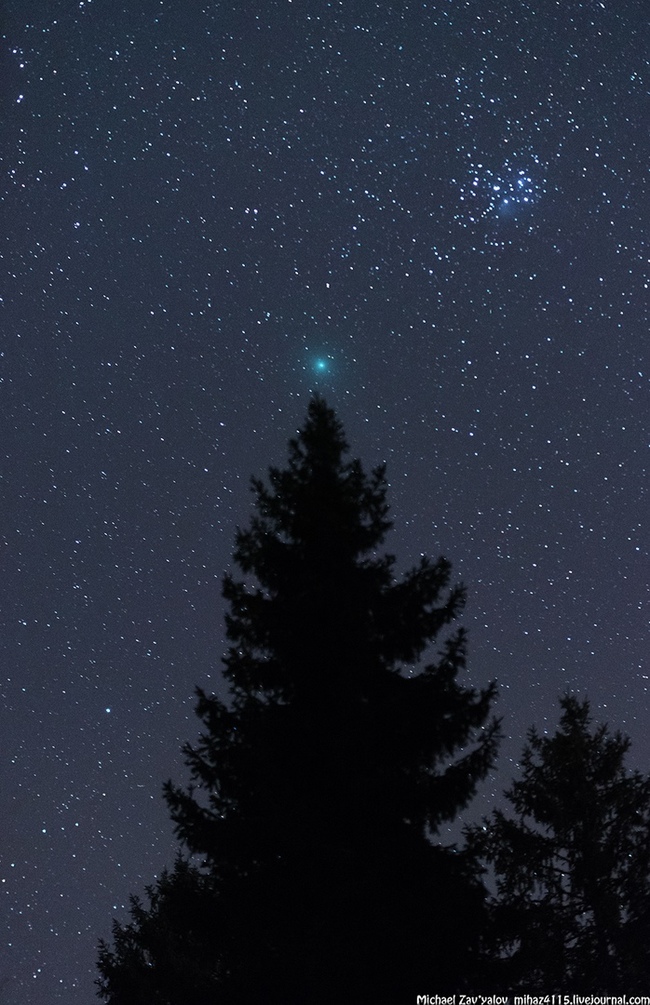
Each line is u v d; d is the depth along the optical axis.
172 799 13.11
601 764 19.41
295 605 13.59
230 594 14.09
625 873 18.33
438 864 12.51
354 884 11.89
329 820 12.59
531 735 19.95
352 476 15.02
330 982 11.62
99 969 19.98
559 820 18.72
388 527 14.59
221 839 12.70
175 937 19.55
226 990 12.45
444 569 14.10
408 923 11.93
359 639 13.41
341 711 12.87
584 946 17.42
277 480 14.88
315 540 14.23
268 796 12.40
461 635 13.73
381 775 12.70
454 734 13.20
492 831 18.88
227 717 13.38
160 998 19.02
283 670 13.59
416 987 11.83
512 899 18.12
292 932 12.26
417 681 13.47
